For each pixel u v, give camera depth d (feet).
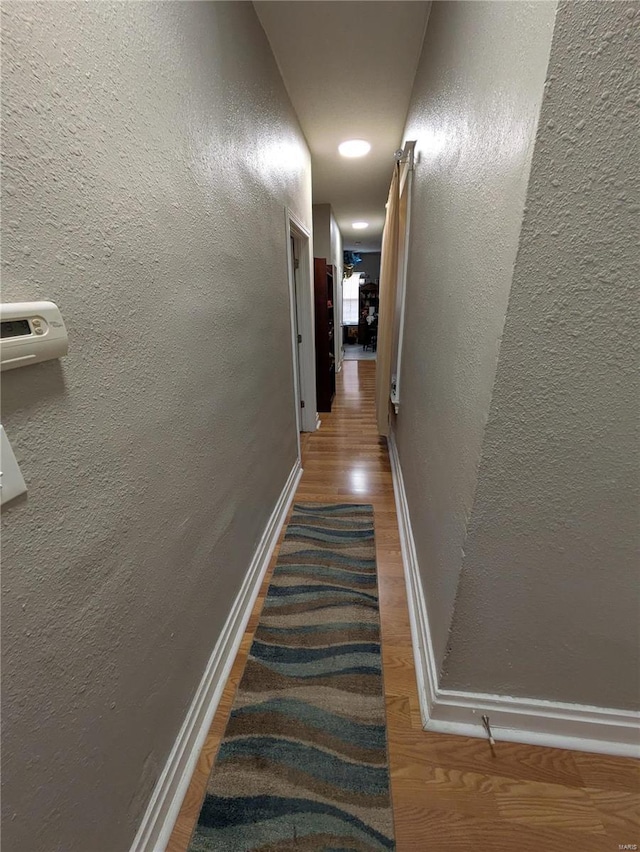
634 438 2.43
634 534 2.70
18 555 1.73
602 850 2.85
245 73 4.64
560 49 1.76
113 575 2.38
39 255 1.78
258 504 5.64
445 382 3.88
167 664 3.07
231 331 4.33
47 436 1.86
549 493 2.68
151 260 2.70
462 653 3.37
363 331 33.60
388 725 3.72
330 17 5.18
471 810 3.07
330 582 5.72
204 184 3.55
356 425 13.01
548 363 2.35
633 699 3.28
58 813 2.00
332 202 15.23
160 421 2.88
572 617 3.06
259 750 3.52
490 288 2.57
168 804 3.05
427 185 5.19
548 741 3.49
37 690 1.86
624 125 1.84
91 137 2.08
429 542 4.46
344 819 3.03
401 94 7.17
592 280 2.12
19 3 1.63
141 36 2.50
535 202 2.03
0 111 1.57
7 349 1.59
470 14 3.10
